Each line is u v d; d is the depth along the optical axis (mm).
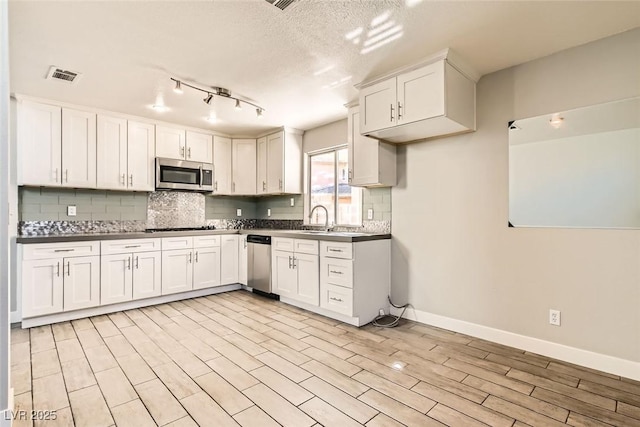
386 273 3512
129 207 4312
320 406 1852
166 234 3982
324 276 3422
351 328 3133
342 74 2867
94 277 3459
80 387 2043
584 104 2381
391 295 3559
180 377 2172
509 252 2732
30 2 1873
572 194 2422
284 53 2510
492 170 2830
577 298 2398
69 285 3311
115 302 3586
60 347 2648
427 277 3268
